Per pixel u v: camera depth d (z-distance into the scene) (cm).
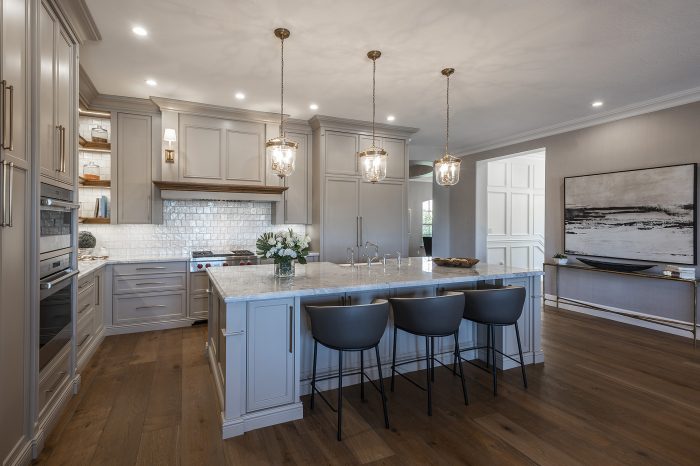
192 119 444
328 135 503
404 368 309
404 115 478
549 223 538
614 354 348
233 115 464
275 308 231
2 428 164
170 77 361
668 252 405
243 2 243
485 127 532
